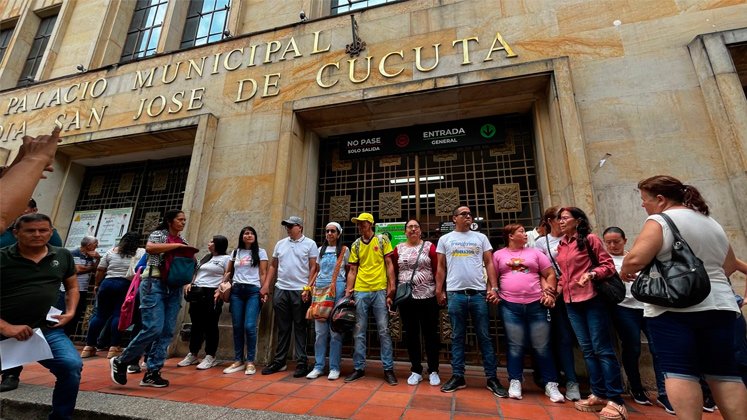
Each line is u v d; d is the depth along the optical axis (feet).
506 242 12.44
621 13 15.58
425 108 17.63
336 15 19.65
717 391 6.14
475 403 9.89
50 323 8.54
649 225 6.93
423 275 12.43
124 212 22.06
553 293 10.59
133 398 9.86
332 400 10.04
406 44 17.88
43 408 9.39
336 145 19.90
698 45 13.94
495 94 16.57
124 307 12.03
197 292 14.28
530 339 10.95
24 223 7.95
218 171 18.62
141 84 21.79
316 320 13.24
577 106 14.88
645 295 6.63
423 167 18.31
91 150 22.08
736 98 12.73
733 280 11.89
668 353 6.42
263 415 8.65
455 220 12.50
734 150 12.43
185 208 17.63
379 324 12.42
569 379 10.48
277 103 18.92
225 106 19.76
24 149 4.72
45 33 29.22
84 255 17.94
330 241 14.24
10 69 27.27
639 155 13.74
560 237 12.09
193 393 10.59
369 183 18.83
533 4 16.76
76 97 22.95
